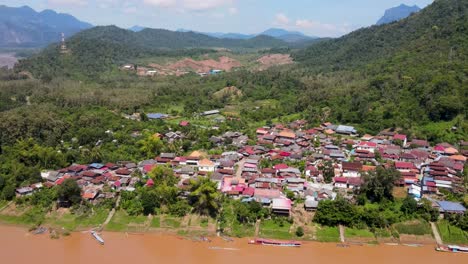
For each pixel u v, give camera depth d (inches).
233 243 3513.8
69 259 3253.0
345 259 3302.2
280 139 5890.8
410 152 5162.4
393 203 3912.4
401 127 5974.4
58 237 3607.3
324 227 3668.8
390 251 3422.7
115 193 4146.2
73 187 3934.5
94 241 3553.2
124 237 3627.0
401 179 4227.4
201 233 3654.0
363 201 3917.3
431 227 3654.0
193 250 3415.4
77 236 3634.4
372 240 3543.3
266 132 6250.0
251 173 4571.9
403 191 4151.1
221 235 3617.1
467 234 3550.7
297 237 3570.4
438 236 3570.4
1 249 3400.6
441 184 4175.7
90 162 4906.5
